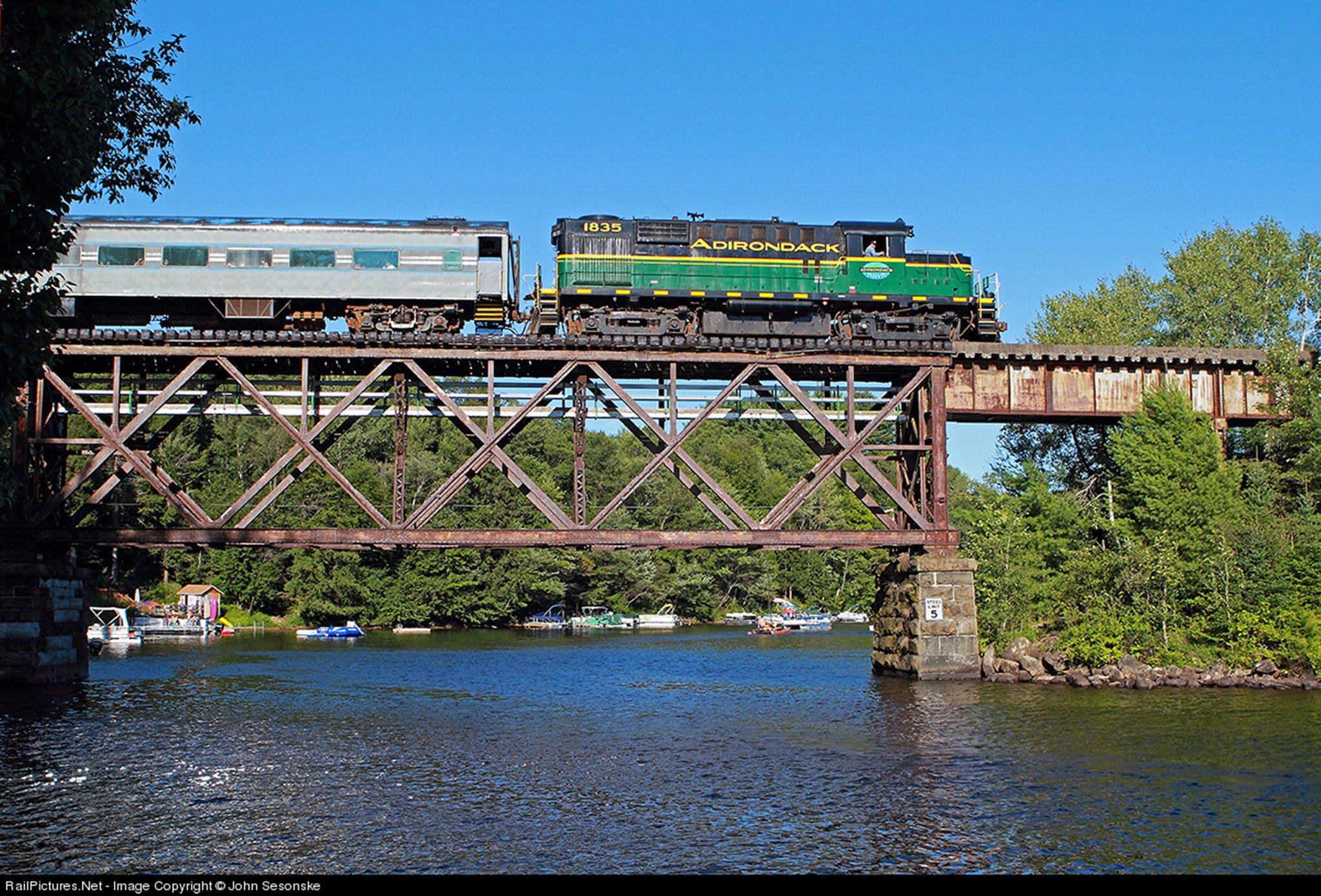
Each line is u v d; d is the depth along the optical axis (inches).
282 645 2691.9
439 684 1664.6
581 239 1619.1
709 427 5467.5
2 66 679.1
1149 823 767.1
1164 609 1615.4
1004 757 997.2
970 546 1845.5
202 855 692.7
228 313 1534.2
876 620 1760.6
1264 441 1881.2
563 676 1806.1
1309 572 1579.7
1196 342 2426.2
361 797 847.7
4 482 782.5
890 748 1042.7
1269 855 693.9
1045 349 1651.1
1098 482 2170.3
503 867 671.1
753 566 4429.1
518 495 3789.4
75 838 727.7
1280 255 2420.0
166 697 1453.0
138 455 1424.7
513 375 1581.0
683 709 1337.4
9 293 735.1
